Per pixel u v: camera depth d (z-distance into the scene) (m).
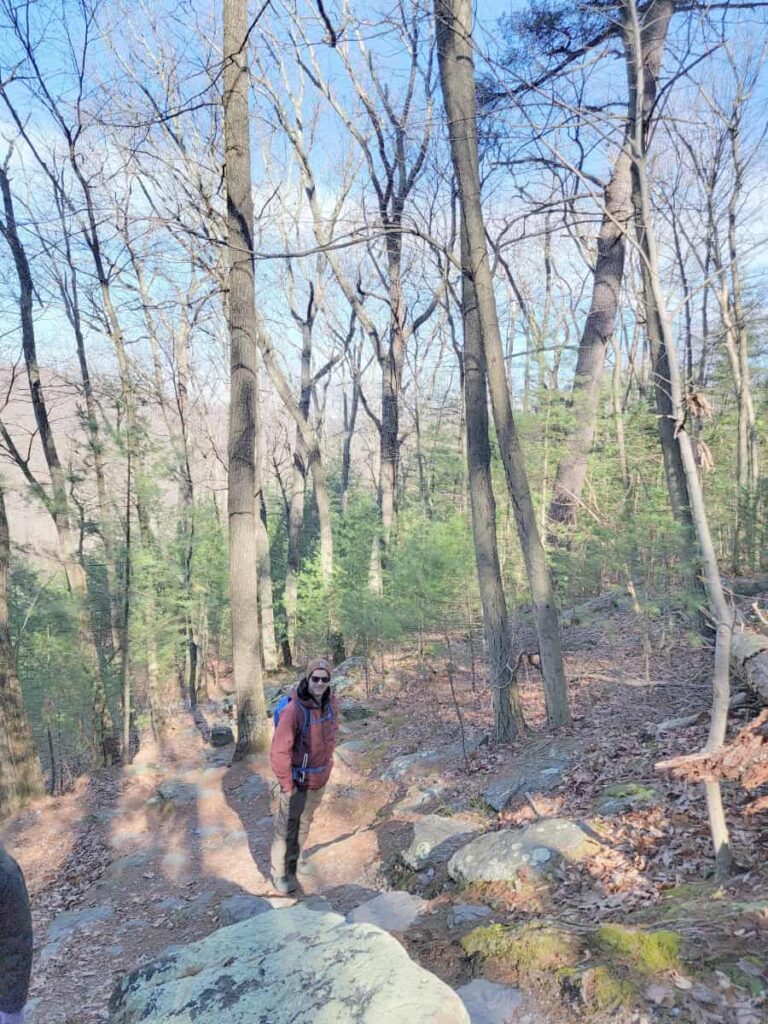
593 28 8.77
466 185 7.63
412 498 29.16
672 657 9.52
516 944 3.37
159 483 13.59
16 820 9.65
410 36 8.30
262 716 10.38
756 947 2.92
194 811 8.61
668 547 9.93
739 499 13.45
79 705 14.59
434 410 23.94
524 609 13.80
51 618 14.12
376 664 15.48
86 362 14.35
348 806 7.77
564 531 13.17
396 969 2.59
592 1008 2.78
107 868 7.29
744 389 15.11
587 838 4.79
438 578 11.03
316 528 36.16
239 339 10.31
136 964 5.07
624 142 3.99
